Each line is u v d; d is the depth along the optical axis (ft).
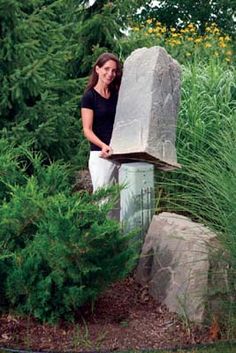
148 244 19.45
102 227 16.47
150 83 20.84
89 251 16.62
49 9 28.73
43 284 16.76
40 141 26.71
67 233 16.08
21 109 27.02
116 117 21.43
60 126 27.71
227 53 49.80
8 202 19.12
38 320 17.56
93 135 21.44
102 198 18.25
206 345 16.67
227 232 17.29
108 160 21.63
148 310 18.37
